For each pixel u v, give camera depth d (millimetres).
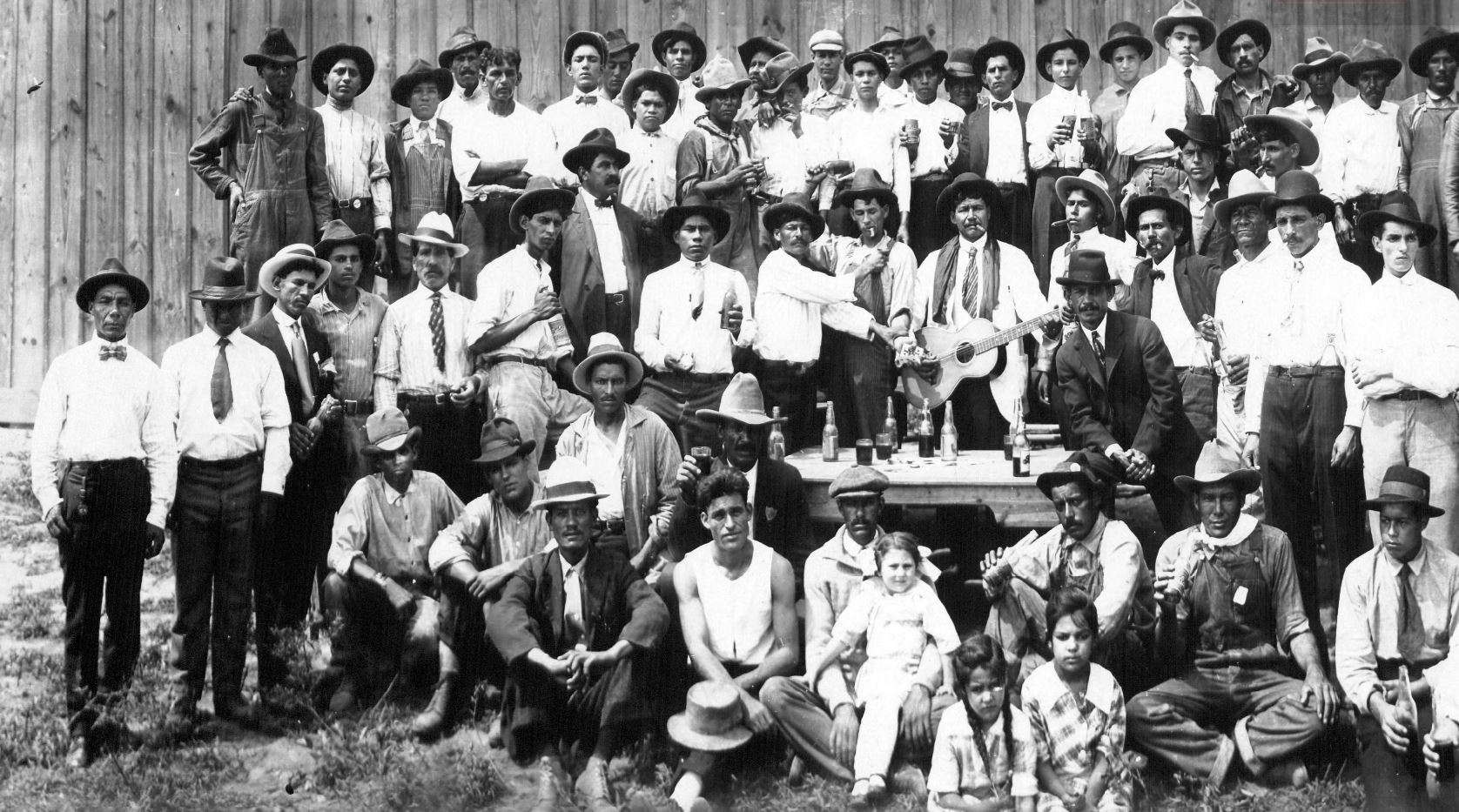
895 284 9180
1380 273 9148
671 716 7109
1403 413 7641
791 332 8898
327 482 8070
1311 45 10688
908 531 8461
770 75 9922
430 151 9406
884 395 9016
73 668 7238
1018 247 9906
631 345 9117
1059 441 8945
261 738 7352
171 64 11102
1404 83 11727
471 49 9828
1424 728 6742
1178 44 10047
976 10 11445
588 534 7145
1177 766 6977
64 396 7207
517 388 8344
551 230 8547
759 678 7152
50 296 11086
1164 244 8961
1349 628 6973
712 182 9219
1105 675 6812
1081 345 8164
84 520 7148
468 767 6898
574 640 7098
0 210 11117
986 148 9883
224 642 7457
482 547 7629
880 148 9695
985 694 6535
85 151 11102
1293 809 6742
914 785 6766
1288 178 8031
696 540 7922
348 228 8273
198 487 7402
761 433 7875
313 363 8070
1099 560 7340
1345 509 7941
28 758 7117
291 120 8945
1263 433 8008
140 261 11117
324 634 8000
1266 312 8047
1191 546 7211
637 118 9727
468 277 9328
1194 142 9258
